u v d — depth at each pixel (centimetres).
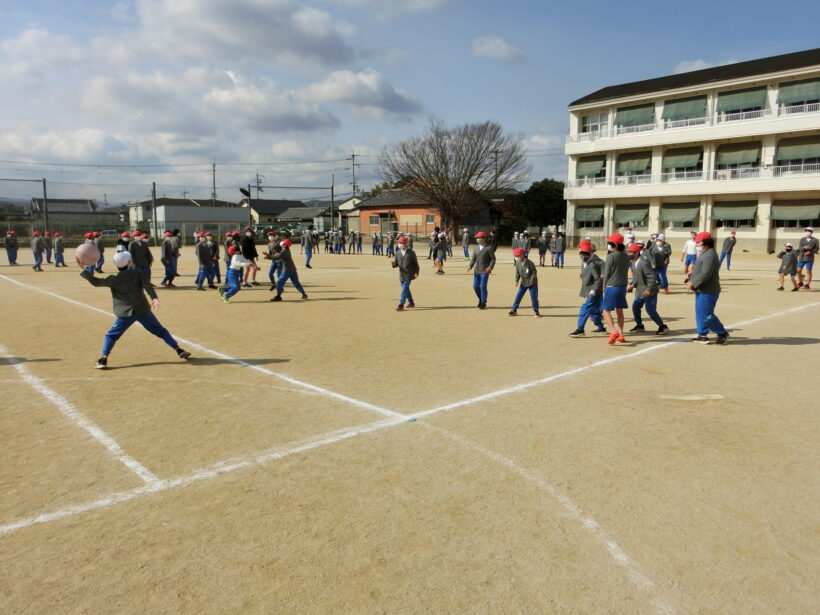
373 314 1284
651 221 4531
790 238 3966
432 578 311
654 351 892
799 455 480
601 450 489
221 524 367
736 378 727
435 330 1084
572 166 4894
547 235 2847
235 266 1470
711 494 410
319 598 294
